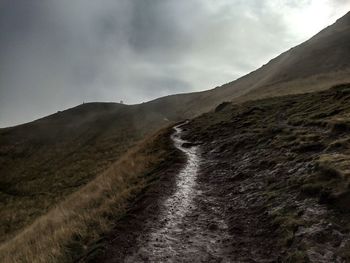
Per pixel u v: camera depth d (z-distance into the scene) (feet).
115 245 39.11
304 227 35.86
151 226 44.34
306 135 67.67
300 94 131.23
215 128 117.50
